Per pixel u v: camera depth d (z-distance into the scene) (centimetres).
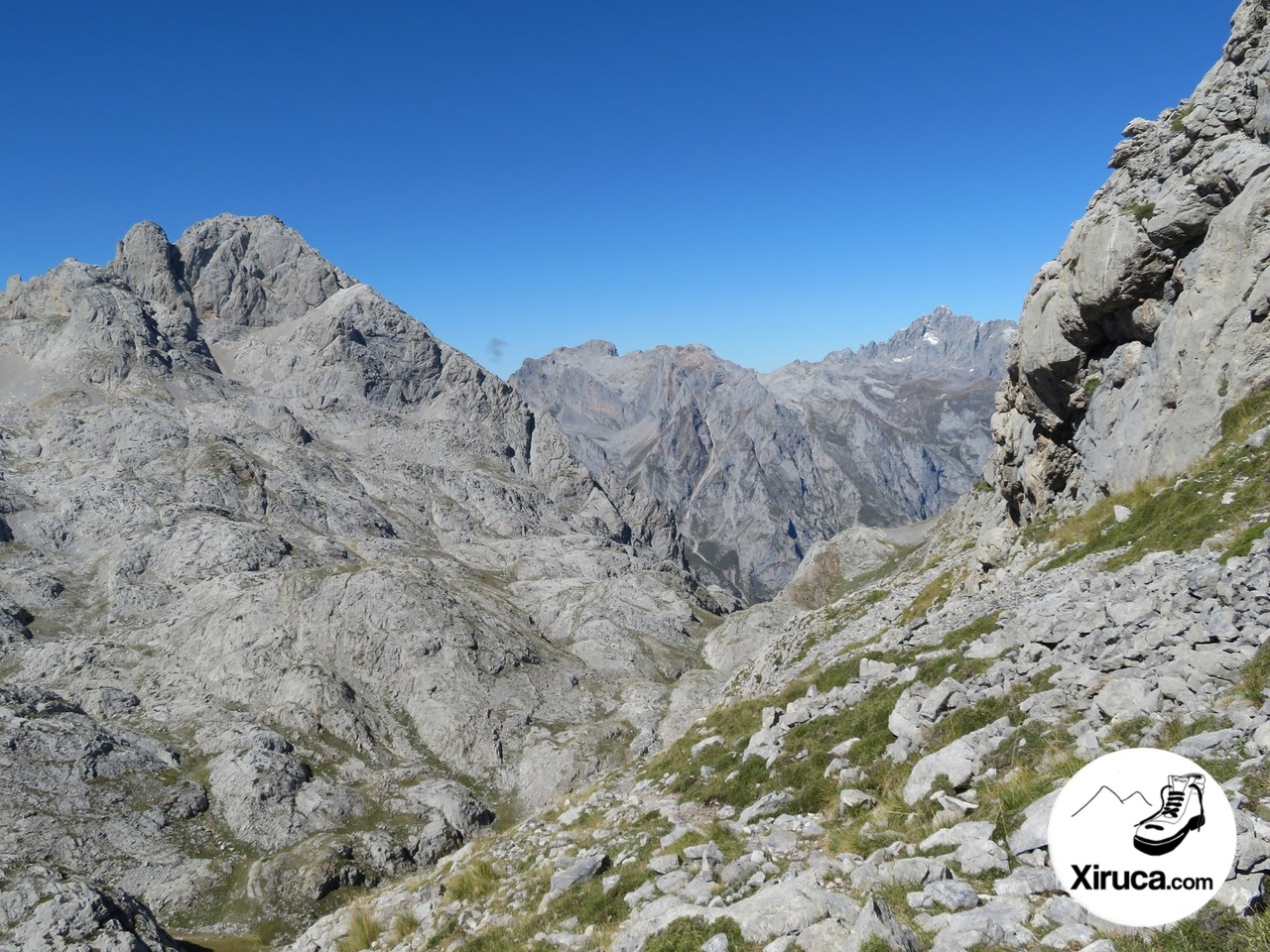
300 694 14600
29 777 10769
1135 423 3028
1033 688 1631
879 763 1755
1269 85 2592
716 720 3088
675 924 1220
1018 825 1109
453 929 1898
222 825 11256
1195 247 2833
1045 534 3359
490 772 13925
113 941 5609
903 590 4728
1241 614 1348
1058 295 3575
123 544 19975
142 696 14775
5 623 16588
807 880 1180
